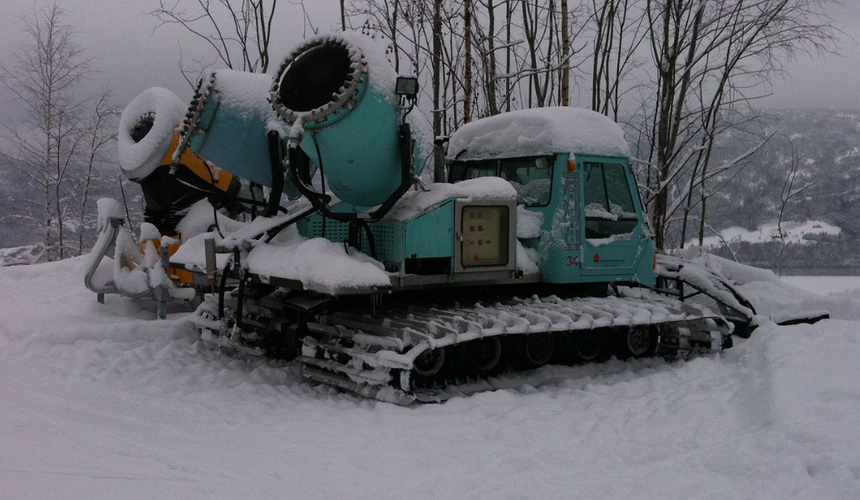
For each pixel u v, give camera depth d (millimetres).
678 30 14625
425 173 8648
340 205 6949
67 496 3693
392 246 6324
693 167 15727
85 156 22438
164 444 4734
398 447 4762
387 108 6078
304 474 4203
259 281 6766
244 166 6969
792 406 5121
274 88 6152
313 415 5516
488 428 5211
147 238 9203
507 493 3896
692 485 3998
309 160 6691
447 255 6461
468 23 11969
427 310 6730
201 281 8203
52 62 21953
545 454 4582
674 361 7934
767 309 10398
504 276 6895
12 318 8789
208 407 5758
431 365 6371
